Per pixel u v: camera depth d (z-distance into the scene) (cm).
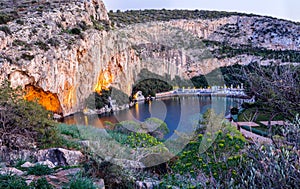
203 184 294
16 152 578
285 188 212
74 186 339
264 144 288
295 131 264
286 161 226
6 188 312
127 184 436
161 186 408
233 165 312
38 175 392
